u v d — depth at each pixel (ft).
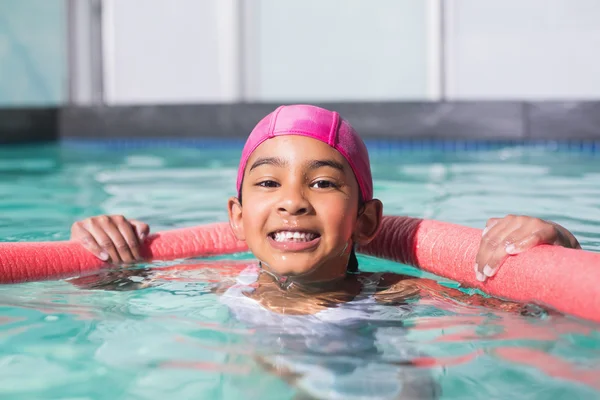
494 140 19.47
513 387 4.11
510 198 11.04
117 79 24.80
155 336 4.96
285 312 5.44
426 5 22.75
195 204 11.04
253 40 24.09
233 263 7.11
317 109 5.76
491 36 22.16
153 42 24.49
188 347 4.75
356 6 23.34
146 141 21.85
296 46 23.89
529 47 21.86
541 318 5.25
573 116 18.75
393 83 23.34
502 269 5.68
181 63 24.40
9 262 6.29
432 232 6.72
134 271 6.79
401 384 4.17
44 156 18.53
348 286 6.00
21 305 5.67
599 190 11.66
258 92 24.23
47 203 11.14
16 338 4.92
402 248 6.89
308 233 5.37
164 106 21.65
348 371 4.36
